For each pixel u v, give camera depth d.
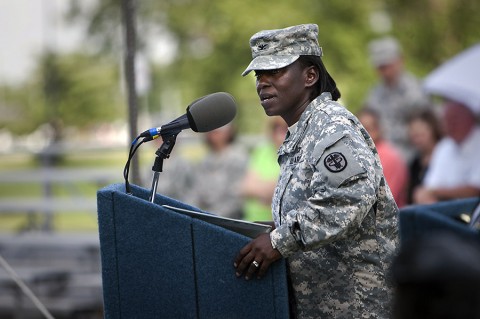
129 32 10.70
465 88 14.31
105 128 60.16
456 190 13.91
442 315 3.27
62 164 20.72
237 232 6.44
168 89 41.44
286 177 6.80
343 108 6.76
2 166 20.73
